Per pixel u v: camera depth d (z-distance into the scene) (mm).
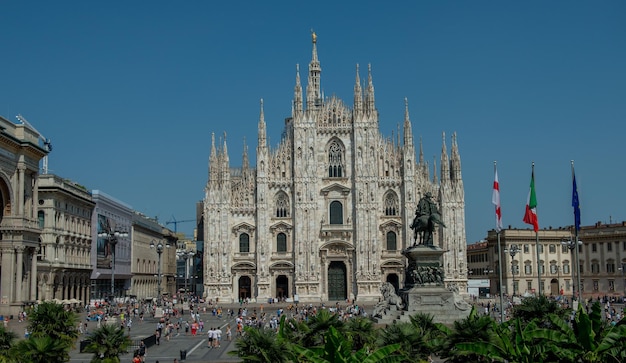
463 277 141000
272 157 146625
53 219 127812
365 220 143000
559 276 175000
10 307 104375
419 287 73500
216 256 142875
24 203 110250
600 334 39531
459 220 142375
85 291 147000
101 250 154250
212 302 140375
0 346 46312
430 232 75750
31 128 113500
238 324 89125
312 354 36469
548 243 176000
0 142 101375
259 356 43531
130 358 65750
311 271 142375
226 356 67875
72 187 141250
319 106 164625
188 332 92812
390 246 144250
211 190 144000
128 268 178375
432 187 146250
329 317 50844
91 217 152250
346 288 144125
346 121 147000
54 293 127250
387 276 143750
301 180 144125
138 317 113875
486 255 190000
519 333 39531
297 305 131000
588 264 171625
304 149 145125
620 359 37125
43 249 126625
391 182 145250
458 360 43844
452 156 145125
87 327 93438
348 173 145750
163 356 68062
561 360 38031
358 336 50969
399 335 46188
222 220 143750
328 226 143625
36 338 44219
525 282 173625
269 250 143625
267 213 144000
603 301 145125
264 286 142250
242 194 146125
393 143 147000
